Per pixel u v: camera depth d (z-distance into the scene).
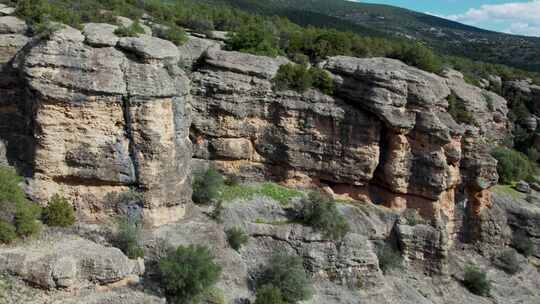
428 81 42.78
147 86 31.08
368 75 41.03
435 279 41.62
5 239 26.59
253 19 62.09
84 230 29.69
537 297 44.50
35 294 24.64
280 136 41.25
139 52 31.39
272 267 32.84
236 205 37.62
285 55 48.59
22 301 24.05
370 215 41.81
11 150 31.80
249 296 31.44
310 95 41.31
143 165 31.42
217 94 39.88
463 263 45.62
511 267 46.53
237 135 40.56
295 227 36.62
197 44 43.34
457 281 43.28
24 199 29.20
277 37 52.12
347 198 42.88
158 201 31.86
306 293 32.44
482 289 42.50
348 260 36.25
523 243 49.53
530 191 57.41
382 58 47.88
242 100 40.16
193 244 30.52
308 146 41.50
